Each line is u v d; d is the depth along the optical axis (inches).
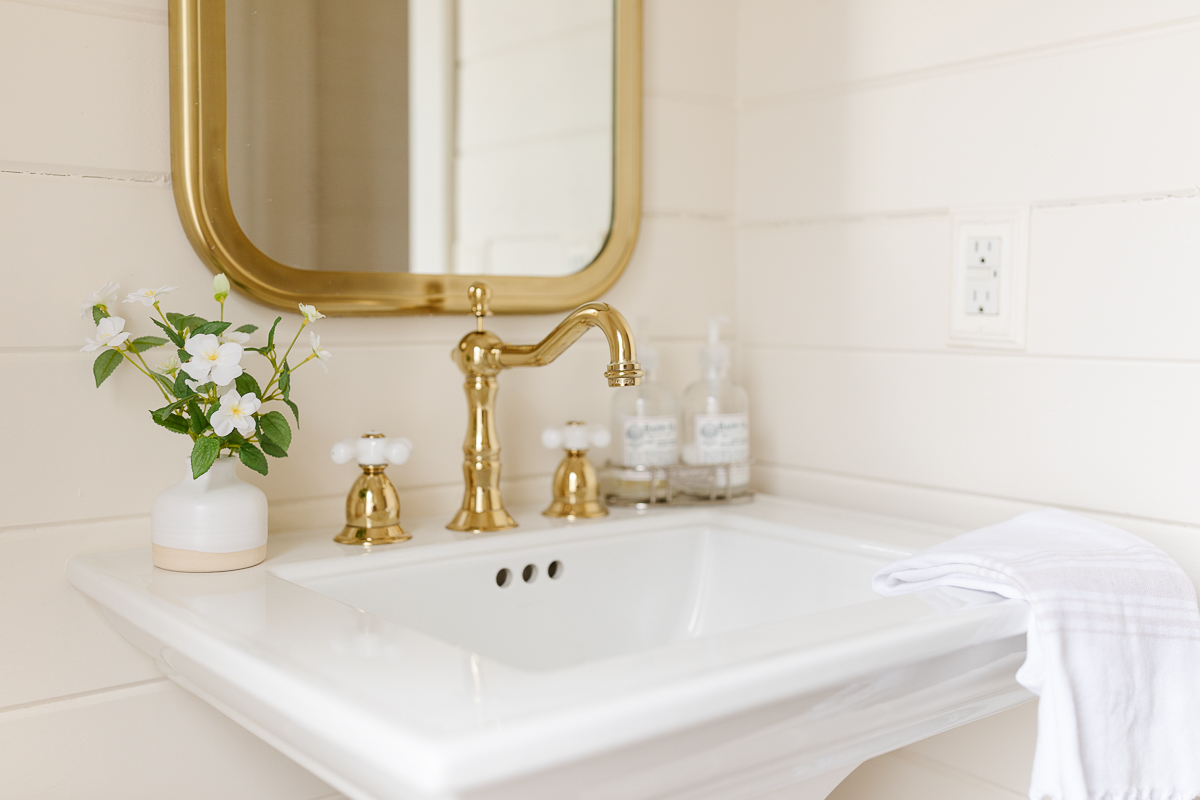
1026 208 42.8
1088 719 31.0
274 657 25.7
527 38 47.2
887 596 35.4
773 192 53.4
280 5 40.3
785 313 53.2
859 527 43.8
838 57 49.9
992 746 44.6
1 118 35.6
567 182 48.5
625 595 44.6
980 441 45.0
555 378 49.8
